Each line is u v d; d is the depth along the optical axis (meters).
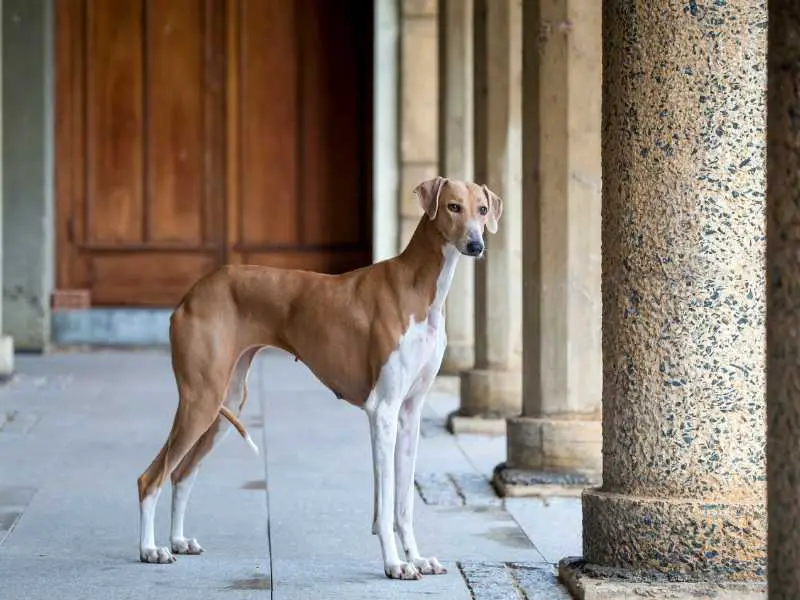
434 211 5.34
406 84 15.59
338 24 16.73
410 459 5.59
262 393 12.46
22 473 7.95
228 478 7.92
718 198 4.98
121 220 16.72
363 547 6.02
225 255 16.77
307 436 9.75
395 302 5.41
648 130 5.03
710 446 5.02
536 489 7.39
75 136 16.64
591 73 7.77
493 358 10.19
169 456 5.58
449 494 7.46
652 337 5.04
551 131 7.75
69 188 16.64
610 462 5.22
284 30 16.72
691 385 5.01
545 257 7.73
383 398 5.41
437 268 5.40
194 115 16.72
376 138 15.68
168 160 16.70
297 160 16.77
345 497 7.32
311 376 14.04
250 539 6.19
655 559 5.02
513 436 7.64
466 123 12.43
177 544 5.82
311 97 16.77
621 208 5.11
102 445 9.09
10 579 5.34
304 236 16.81
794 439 3.21
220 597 5.07
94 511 6.82
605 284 5.23
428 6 15.54
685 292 5.00
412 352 5.38
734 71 4.98
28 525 6.45
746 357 5.01
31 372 13.86
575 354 7.68
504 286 10.19
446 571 5.54
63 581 5.30
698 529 4.97
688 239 5.00
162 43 16.67
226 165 16.72
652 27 5.01
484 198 5.39
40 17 16.08
